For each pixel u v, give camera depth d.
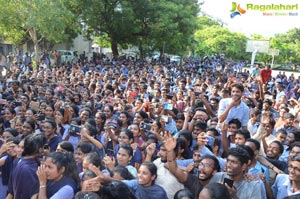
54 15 20.52
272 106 8.92
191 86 12.75
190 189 3.83
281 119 7.10
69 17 22.41
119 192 3.08
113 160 4.50
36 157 3.68
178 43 31.61
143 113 6.55
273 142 4.89
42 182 3.27
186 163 4.38
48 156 3.33
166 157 4.06
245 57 66.88
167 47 32.50
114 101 9.13
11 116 7.22
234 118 5.40
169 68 25.41
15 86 11.16
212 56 62.66
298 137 5.41
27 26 20.61
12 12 19.48
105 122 6.45
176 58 44.91
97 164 3.71
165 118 6.06
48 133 5.41
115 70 20.25
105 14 29.06
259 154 4.68
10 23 19.97
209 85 13.33
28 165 3.58
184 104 8.96
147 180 3.64
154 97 9.68
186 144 4.52
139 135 5.75
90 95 10.40
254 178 3.62
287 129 6.83
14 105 7.98
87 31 30.58
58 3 21.12
